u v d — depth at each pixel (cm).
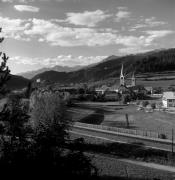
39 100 5594
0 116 1903
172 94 15925
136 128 9662
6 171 1850
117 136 7369
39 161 2030
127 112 13950
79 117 11369
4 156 1919
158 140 6969
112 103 18488
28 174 1912
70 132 7638
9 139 1981
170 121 10931
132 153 5872
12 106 2008
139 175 4531
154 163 5375
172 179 4475
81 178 2253
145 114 13012
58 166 2120
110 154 5869
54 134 2255
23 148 2011
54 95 5912
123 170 4706
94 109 14712
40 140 2161
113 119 11775
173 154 5744
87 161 2369
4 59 1861
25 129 2086
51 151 2155
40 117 4788
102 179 4081
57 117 4550
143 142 6738
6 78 1859
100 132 7844
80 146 2416
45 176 1992
